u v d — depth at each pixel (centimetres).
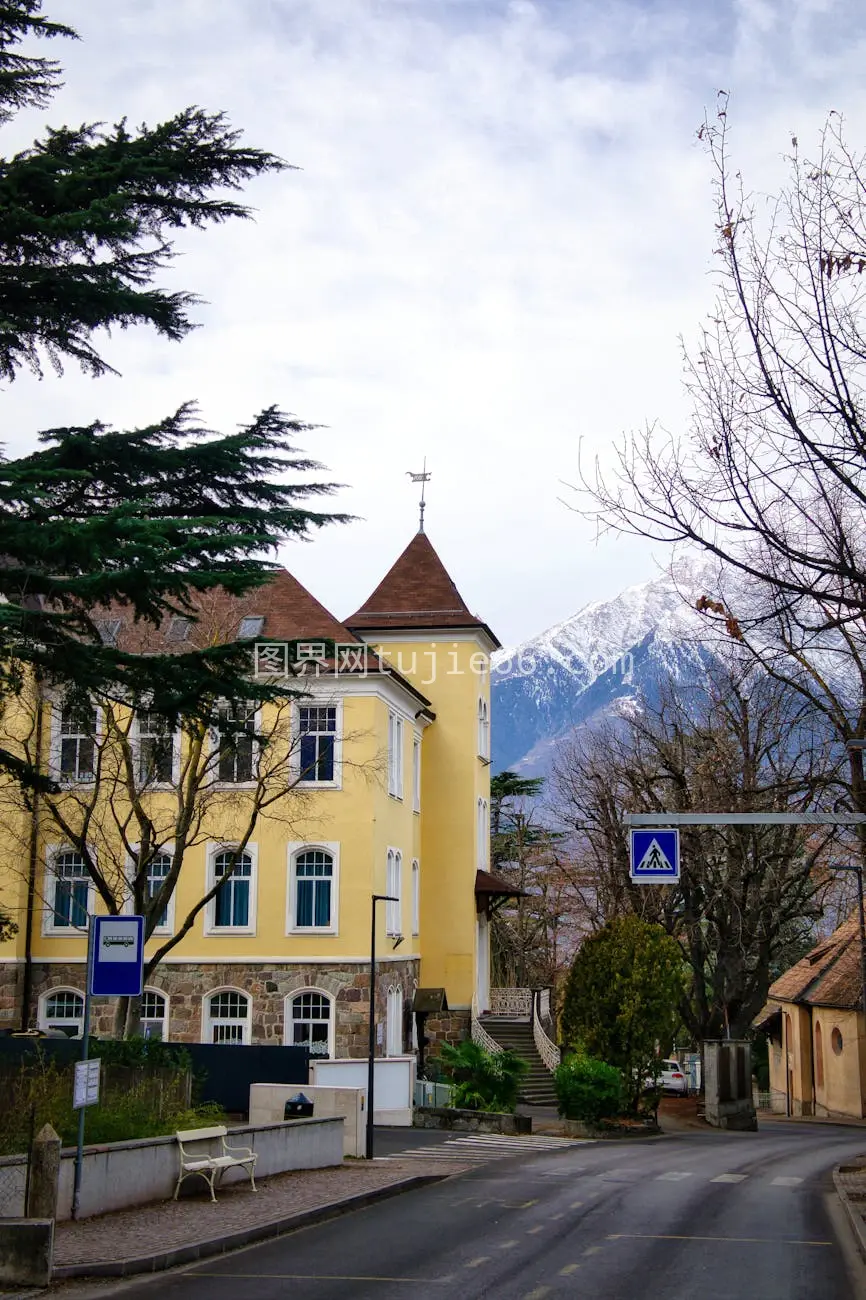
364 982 3797
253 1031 3803
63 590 1500
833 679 2095
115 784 3103
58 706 1834
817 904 4791
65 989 3856
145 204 1664
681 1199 2120
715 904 4562
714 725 4156
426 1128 3362
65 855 3850
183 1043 3192
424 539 5150
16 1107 1817
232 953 3847
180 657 1698
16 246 1580
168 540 1533
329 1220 1773
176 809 3819
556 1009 5881
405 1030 4325
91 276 1614
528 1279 1369
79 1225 1562
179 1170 1842
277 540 1548
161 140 1644
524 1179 2342
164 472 1705
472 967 4653
